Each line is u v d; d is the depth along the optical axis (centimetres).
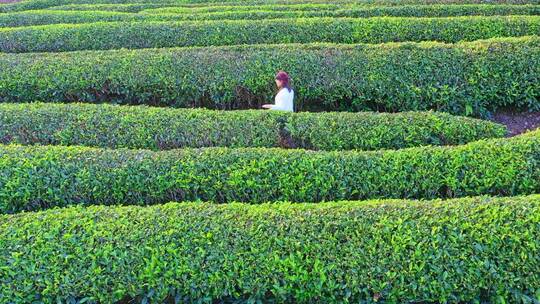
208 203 854
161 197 950
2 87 1385
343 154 970
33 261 751
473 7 1792
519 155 939
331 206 823
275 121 1118
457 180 926
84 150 998
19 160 962
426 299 723
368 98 1319
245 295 753
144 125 1118
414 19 1625
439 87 1291
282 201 930
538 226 744
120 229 787
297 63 1363
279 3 2148
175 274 742
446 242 741
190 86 1362
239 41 1631
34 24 1941
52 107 1185
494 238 737
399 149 994
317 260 738
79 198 946
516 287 717
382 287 721
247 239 765
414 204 813
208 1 2314
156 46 1648
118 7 2203
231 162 962
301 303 740
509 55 1309
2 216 830
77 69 1397
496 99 1306
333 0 2133
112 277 742
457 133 1081
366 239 755
